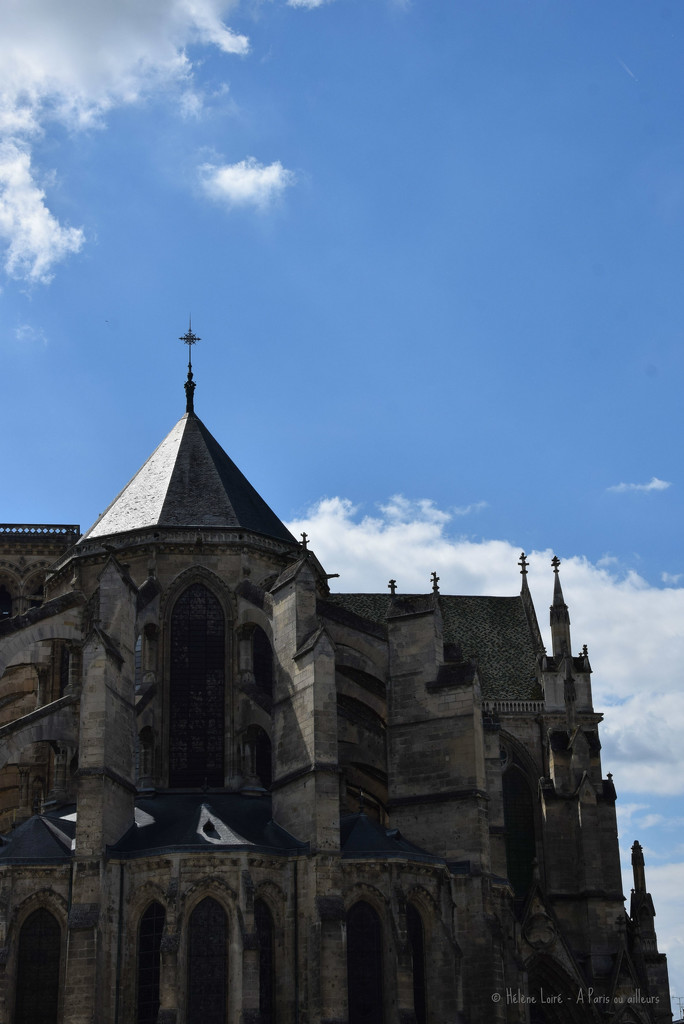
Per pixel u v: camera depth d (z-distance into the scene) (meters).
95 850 70.38
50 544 113.00
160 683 84.88
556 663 111.75
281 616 80.06
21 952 70.38
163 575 87.31
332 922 69.81
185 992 68.19
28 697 93.00
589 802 103.81
